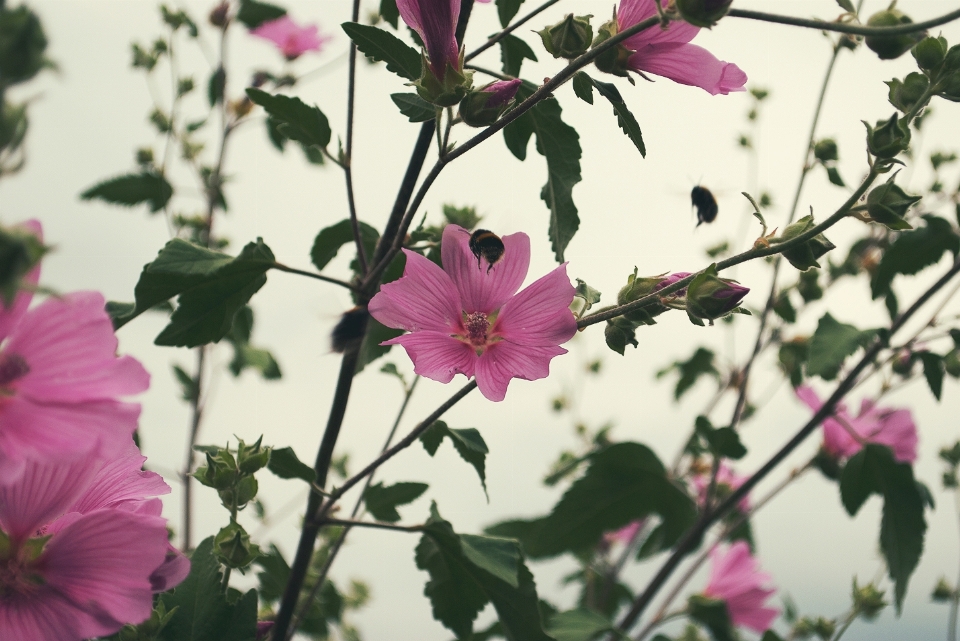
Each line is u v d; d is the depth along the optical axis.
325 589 0.60
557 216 0.49
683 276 0.43
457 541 0.47
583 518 0.67
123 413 0.33
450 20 0.41
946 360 0.69
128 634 0.41
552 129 0.50
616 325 0.43
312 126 0.47
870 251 0.77
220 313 0.45
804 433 0.66
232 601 0.45
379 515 0.53
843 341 0.61
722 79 0.44
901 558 0.63
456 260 0.45
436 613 0.51
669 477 0.66
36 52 0.31
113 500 0.37
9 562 0.35
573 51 0.42
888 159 0.41
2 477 0.33
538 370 0.43
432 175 0.43
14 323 0.33
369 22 0.60
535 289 0.44
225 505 0.43
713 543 0.70
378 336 0.51
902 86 0.44
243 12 0.72
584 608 0.63
